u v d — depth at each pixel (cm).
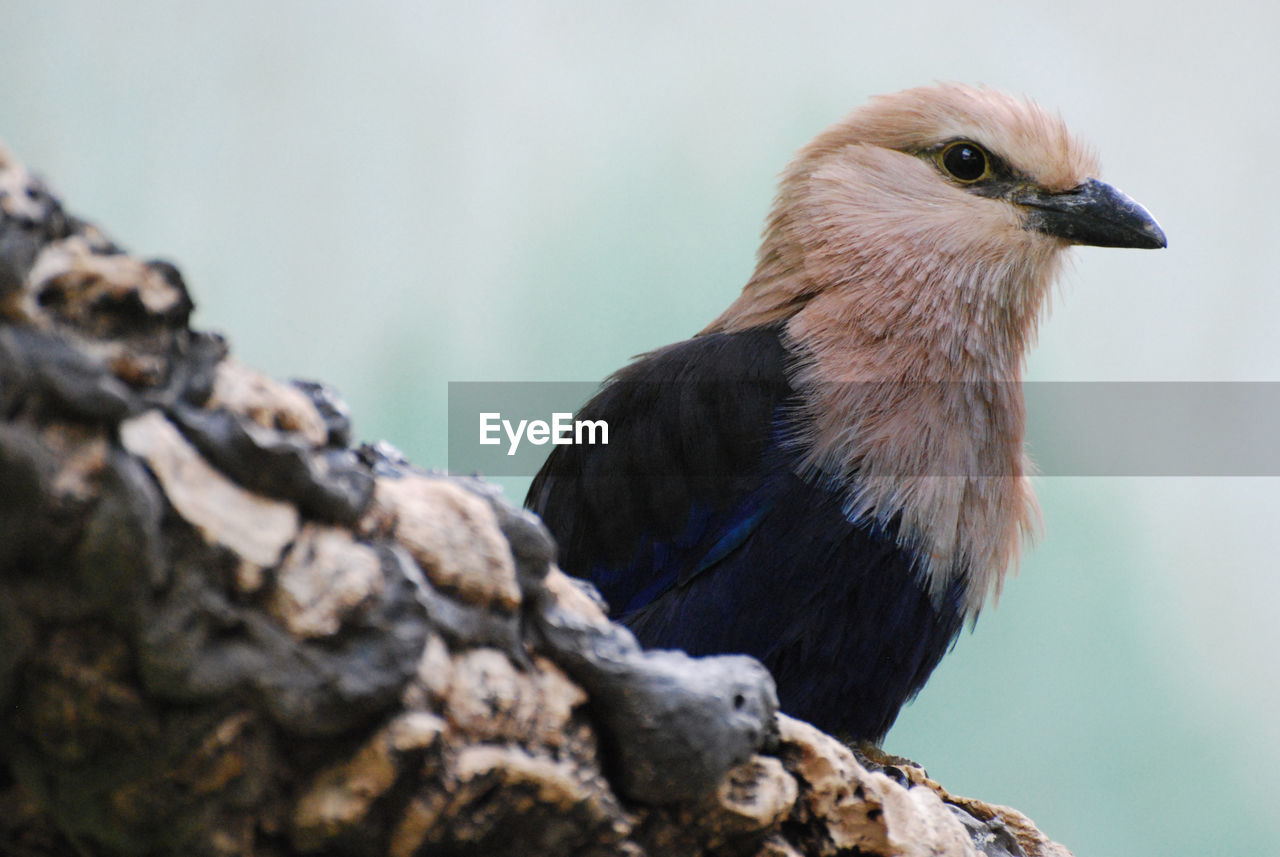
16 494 123
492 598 162
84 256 133
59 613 132
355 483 152
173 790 145
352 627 145
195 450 139
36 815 159
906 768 189
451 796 155
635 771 171
